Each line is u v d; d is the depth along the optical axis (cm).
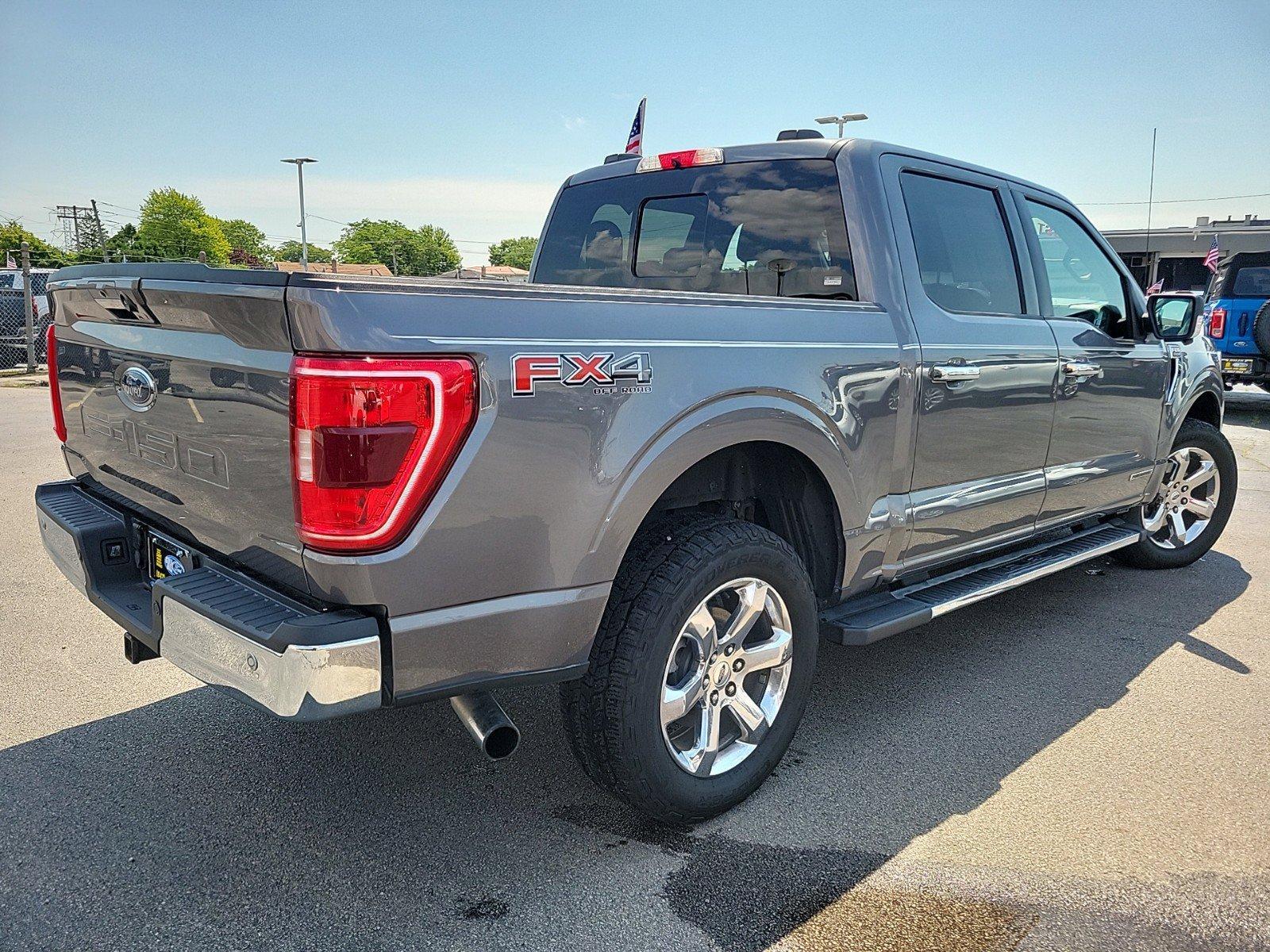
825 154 314
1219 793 277
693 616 240
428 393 187
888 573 309
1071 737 313
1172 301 463
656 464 224
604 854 243
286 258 14638
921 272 315
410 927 213
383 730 310
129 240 12425
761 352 251
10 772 278
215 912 217
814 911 221
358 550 186
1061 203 402
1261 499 706
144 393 236
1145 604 455
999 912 221
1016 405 345
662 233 362
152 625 222
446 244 15575
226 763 286
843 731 317
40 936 207
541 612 211
